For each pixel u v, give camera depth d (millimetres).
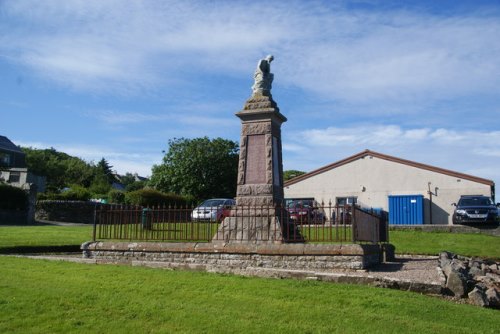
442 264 12531
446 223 37281
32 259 12875
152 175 56688
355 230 12125
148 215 15422
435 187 37969
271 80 14914
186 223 13984
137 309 7605
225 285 9367
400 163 39188
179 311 7570
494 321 7723
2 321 6859
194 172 54469
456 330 7055
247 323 7035
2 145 63594
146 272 10828
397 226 25156
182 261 12906
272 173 13891
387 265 13125
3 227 23969
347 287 9367
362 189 39875
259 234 13172
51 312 7359
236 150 57656
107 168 105938
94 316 7246
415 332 6852
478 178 36969
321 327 6945
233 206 13984
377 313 7730
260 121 14289
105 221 14648
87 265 11906
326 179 41094
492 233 23516
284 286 9359
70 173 79375
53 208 34688
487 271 12750
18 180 39219
